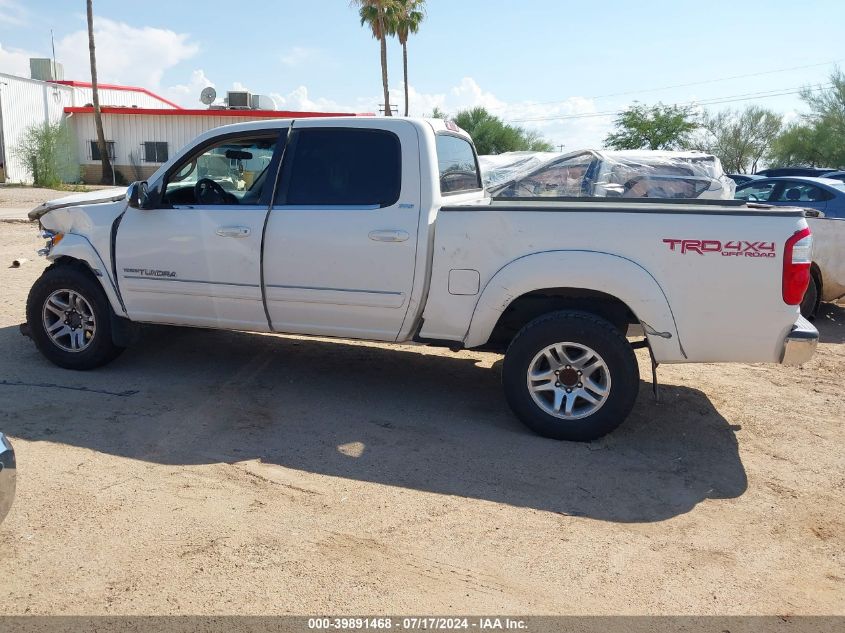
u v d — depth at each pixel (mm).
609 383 4574
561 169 9094
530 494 4027
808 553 3531
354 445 4598
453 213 4758
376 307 5012
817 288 8773
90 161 36094
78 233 5707
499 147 48719
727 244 4367
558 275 4551
